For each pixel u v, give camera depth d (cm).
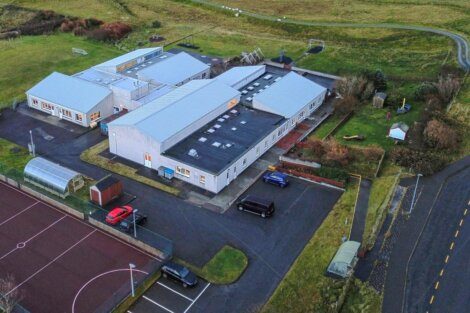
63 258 5056
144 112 7062
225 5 14938
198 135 6931
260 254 5197
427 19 13075
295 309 4522
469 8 13712
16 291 4594
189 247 5266
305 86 8494
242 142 6806
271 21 13550
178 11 14512
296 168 6669
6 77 9644
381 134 7638
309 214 5825
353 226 5588
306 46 11681
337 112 8369
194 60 9619
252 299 4638
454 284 4762
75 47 11419
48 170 6062
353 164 6775
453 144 7088
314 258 5138
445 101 8444
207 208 5891
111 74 8775
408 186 6266
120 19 13550
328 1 15275
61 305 4500
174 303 4572
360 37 12238
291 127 7775
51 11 13938
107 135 7531
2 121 7831
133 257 5088
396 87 9319
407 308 4494
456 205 5916
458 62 10144
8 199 5953
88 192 6141
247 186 6325
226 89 7862
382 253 5166
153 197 6075
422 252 5181
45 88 8231
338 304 4519
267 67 10431
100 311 4434
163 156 6412
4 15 13950
